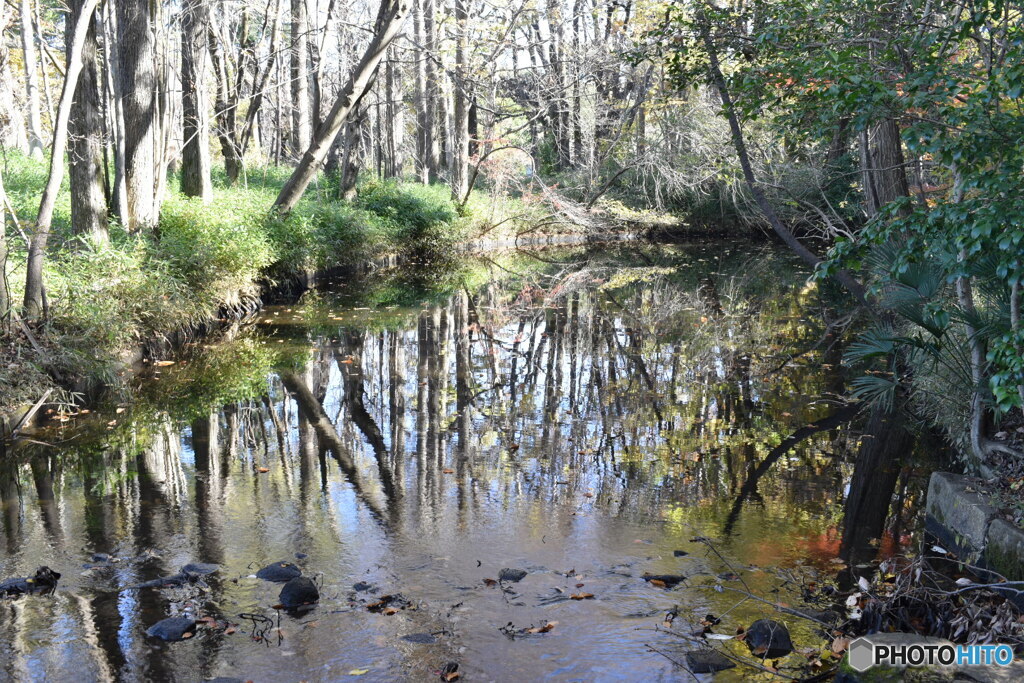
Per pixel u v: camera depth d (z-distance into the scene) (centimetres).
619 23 2177
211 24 2103
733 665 398
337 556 530
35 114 2225
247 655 411
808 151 2030
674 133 2388
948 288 748
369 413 881
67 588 484
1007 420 623
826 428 819
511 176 2748
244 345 1226
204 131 1689
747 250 2630
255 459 730
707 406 906
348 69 2580
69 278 984
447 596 473
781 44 810
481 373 1067
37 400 848
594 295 1744
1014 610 430
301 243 1694
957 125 510
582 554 530
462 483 668
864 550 539
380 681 389
